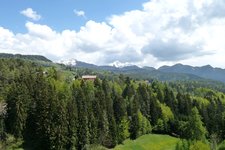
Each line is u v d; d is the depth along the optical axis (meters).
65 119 131.50
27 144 130.38
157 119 188.12
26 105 136.25
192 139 115.50
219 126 177.38
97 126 143.88
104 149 142.12
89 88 184.62
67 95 156.62
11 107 135.50
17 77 170.25
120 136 155.88
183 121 191.50
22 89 137.50
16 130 132.12
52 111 131.12
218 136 169.25
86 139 135.25
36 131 132.50
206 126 181.38
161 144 164.25
